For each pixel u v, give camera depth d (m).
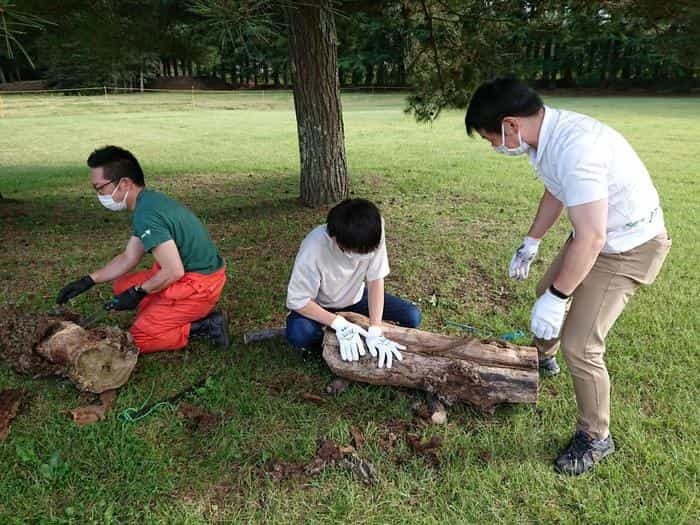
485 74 5.92
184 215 2.98
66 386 2.91
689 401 2.78
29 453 2.39
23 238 5.45
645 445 2.48
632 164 2.14
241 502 2.23
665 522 2.08
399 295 4.08
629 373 3.01
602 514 2.13
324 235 2.72
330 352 2.78
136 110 23.44
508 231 5.66
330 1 3.25
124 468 2.36
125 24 5.00
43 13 4.19
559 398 2.86
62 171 9.42
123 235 5.59
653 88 30.89
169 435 2.57
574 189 1.99
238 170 9.26
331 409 2.76
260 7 2.61
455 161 9.86
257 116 20.28
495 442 2.54
